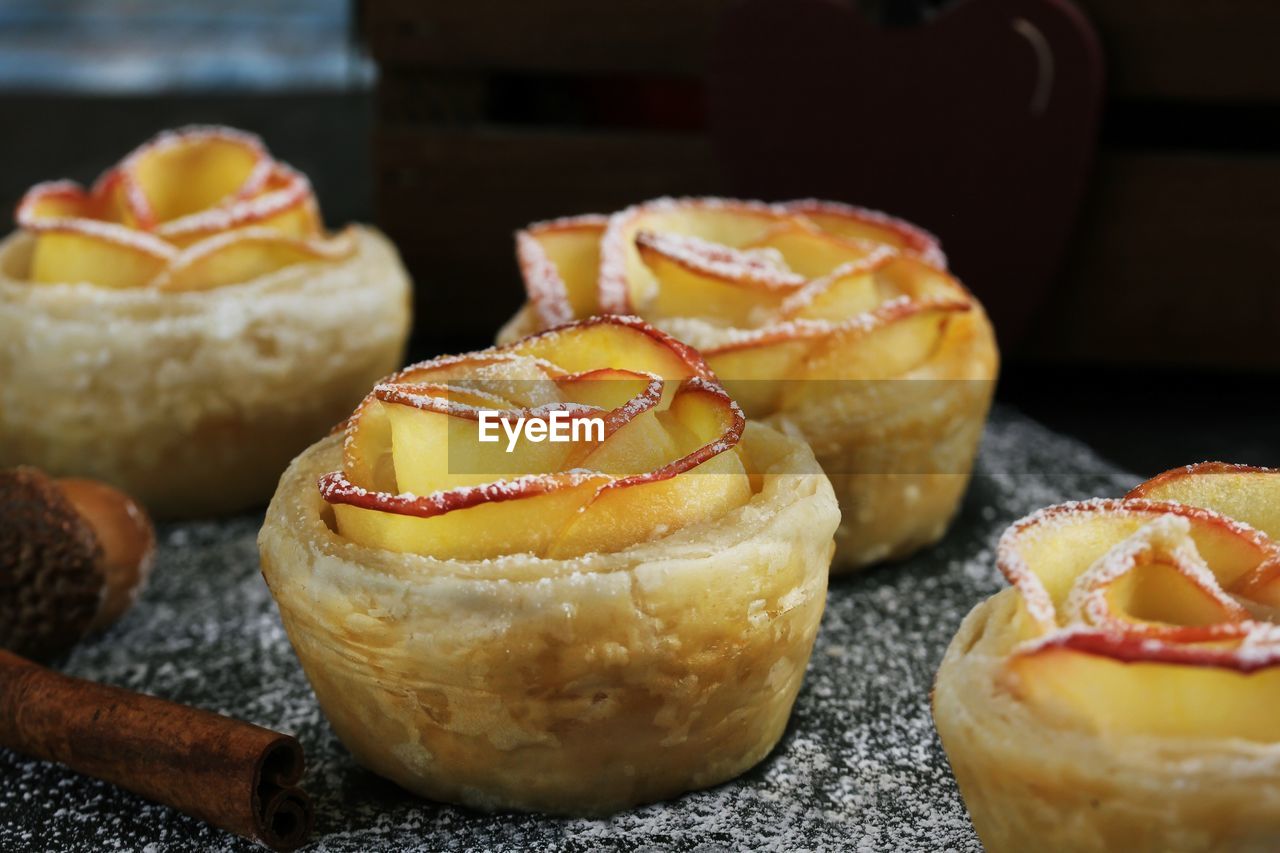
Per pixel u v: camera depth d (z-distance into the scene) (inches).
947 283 14.1
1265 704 9.8
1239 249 17.5
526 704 11.2
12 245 15.7
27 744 12.2
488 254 18.7
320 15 36.8
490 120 18.7
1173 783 9.7
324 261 15.4
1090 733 9.9
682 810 11.7
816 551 11.6
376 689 11.4
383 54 18.1
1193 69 16.9
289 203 15.3
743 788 11.9
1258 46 16.8
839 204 17.3
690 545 11.2
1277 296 17.6
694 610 11.1
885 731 12.5
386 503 10.9
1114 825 9.9
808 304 13.4
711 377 11.6
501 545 11.1
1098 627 9.8
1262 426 17.3
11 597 13.1
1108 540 10.4
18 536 13.1
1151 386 18.2
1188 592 10.1
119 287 14.8
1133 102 17.7
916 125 17.0
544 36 17.9
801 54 17.1
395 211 18.6
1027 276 17.3
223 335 14.6
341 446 12.2
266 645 13.7
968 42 16.6
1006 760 10.0
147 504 15.2
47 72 31.5
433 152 18.3
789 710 12.3
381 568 11.1
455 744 11.4
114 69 31.9
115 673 13.4
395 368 15.7
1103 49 16.9
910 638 13.5
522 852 11.4
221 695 13.1
